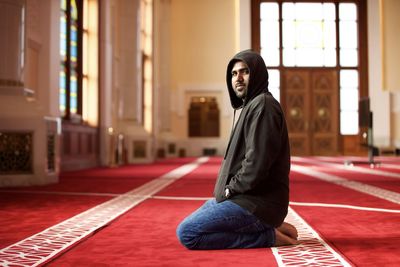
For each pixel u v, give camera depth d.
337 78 24.45
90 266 2.85
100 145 15.04
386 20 24.77
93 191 7.53
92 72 14.79
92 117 14.86
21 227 4.30
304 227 4.29
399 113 24.30
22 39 8.51
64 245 3.48
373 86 24.38
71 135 12.80
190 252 3.22
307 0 24.41
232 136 3.38
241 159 3.29
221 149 24.41
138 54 17.66
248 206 3.23
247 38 23.83
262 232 3.32
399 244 3.52
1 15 8.27
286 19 24.41
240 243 3.30
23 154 8.56
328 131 24.44
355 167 14.51
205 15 24.91
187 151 24.34
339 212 5.25
